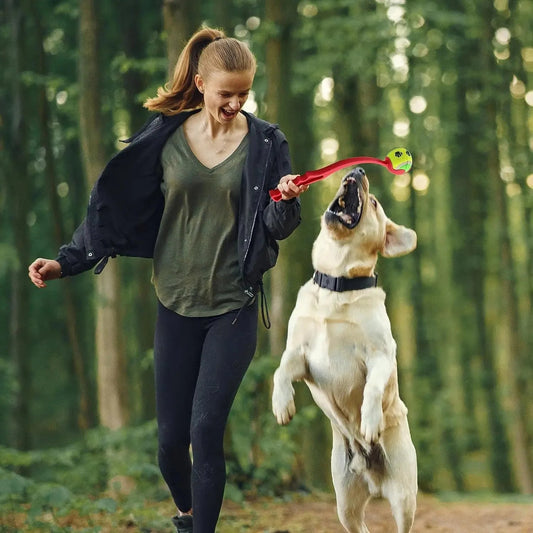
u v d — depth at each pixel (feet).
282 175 12.59
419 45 41.65
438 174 68.44
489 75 46.93
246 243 12.23
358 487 14.40
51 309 53.01
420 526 22.72
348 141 37.58
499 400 70.85
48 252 50.60
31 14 38.58
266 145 12.50
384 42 38.45
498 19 47.34
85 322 53.47
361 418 13.11
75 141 45.96
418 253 59.00
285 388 13.65
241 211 12.31
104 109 35.65
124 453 26.32
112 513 18.70
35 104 44.24
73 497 18.10
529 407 53.98
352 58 36.91
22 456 21.62
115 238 12.84
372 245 13.79
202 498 12.28
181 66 12.77
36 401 59.16
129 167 12.64
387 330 13.65
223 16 36.58
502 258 52.06
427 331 62.28
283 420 13.58
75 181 46.68
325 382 13.71
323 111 50.01
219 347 12.45
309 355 13.84
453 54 48.14
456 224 60.80
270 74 31.68
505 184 51.11
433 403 60.90
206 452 12.28
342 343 13.52
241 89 12.00
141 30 41.68
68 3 36.86
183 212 12.49
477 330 63.05
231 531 19.81
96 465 26.55
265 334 31.78
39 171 47.57
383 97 44.50
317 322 13.71
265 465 26.08
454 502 30.96
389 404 13.82
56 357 58.90
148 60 31.76
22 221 42.32
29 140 46.19
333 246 13.74
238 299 12.57
